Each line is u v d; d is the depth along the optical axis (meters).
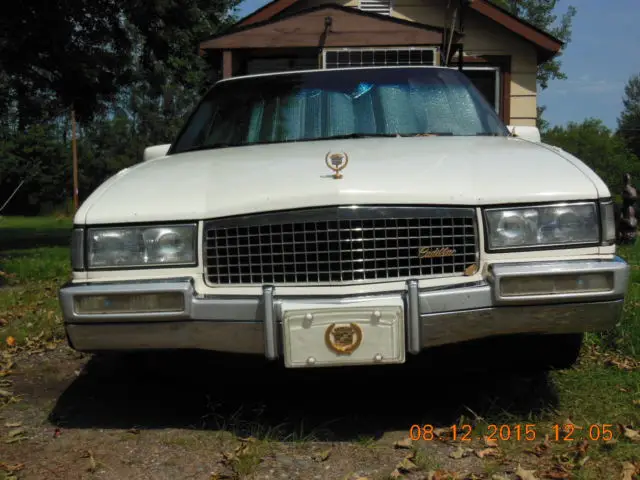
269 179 3.06
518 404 3.32
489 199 2.90
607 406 3.24
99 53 14.20
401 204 2.86
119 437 3.05
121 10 14.16
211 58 11.05
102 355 4.36
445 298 2.79
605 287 2.83
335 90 4.41
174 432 3.08
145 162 3.93
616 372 3.75
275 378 3.63
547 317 2.84
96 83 14.38
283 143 4.00
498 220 2.90
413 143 3.68
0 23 12.73
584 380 3.60
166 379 3.79
